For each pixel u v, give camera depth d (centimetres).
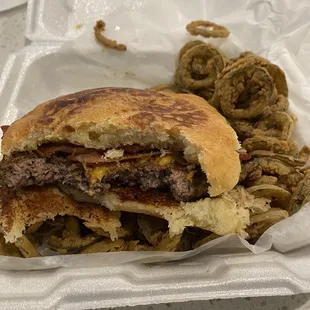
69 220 17
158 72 23
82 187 16
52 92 22
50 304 14
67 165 16
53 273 15
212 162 15
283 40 22
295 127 20
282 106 20
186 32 22
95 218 16
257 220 16
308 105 20
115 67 23
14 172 16
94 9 24
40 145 16
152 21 23
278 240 15
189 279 14
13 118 20
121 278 14
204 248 15
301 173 18
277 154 18
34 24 24
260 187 17
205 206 15
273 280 14
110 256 15
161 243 16
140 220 17
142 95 17
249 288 14
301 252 15
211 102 21
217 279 14
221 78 20
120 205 16
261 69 20
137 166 16
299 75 21
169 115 16
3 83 21
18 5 27
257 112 20
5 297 14
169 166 16
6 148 15
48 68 22
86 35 22
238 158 16
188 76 22
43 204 16
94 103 16
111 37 22
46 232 17
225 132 16
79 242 17
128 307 15
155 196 16
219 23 23
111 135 15
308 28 22
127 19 23
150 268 15
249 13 23
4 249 16
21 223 16
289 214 17
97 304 14
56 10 24
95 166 16
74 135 15
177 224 15
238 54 22
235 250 15
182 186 15
